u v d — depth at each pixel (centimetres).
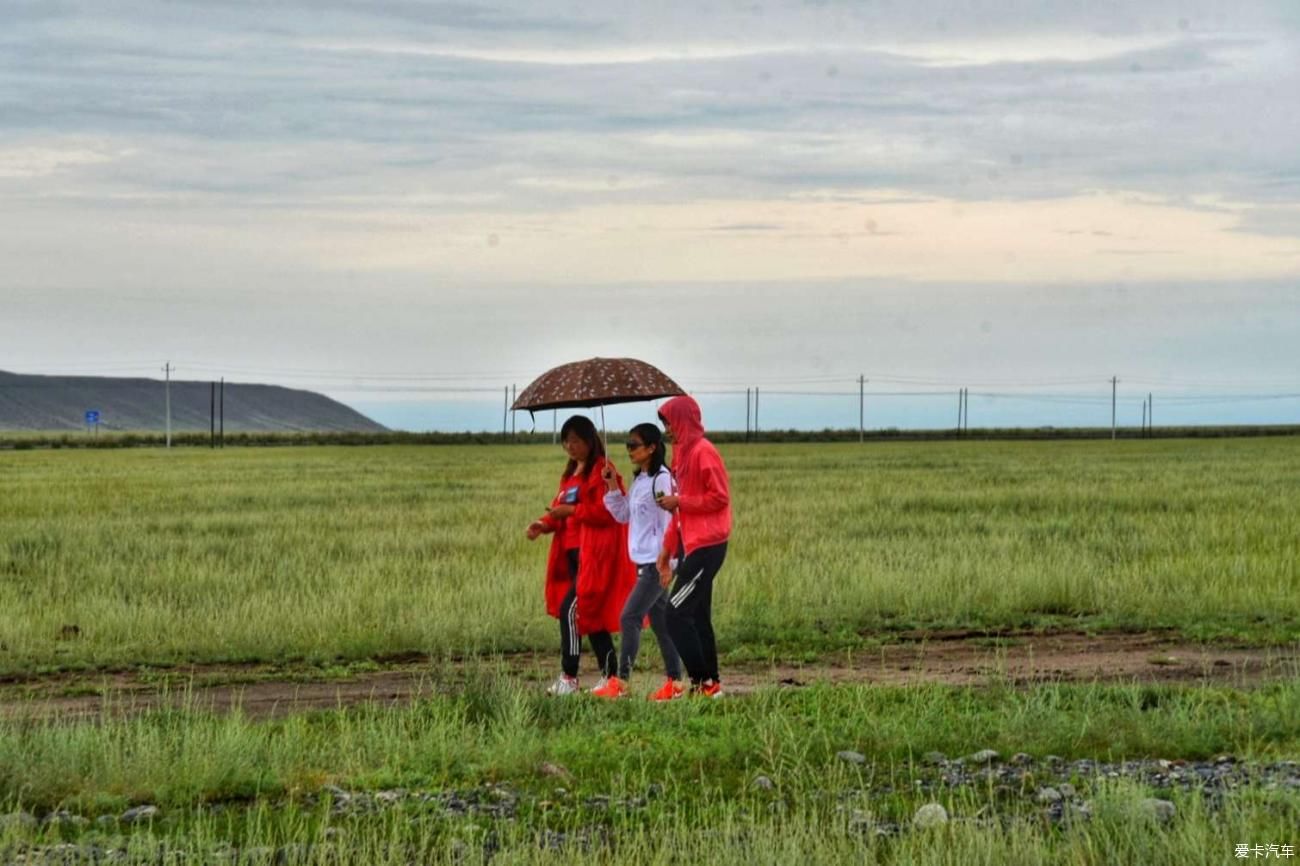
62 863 803
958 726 1158
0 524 3281
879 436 14838
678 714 1234
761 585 2050
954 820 838
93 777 995
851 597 1942
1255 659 1577
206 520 3388
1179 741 1095
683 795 967
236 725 1103
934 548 2562
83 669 1572
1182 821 837
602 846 830
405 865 795
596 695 1333
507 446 12100
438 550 2672
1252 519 3102
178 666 1591
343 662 1616
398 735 1115
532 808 917
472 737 1111
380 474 6231
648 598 1386
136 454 9769
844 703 1255
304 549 2647
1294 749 1070
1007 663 1561
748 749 1084
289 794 978
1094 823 844
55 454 9775
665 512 1380
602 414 1409
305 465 7450
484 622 1762
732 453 9244
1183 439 13350
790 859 773
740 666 1580
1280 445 10738
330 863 800
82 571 2309
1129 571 2178
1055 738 1105
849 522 3206
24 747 1045
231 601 1933
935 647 1692
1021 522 3200
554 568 1426
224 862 811
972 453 9075
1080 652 1645
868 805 908
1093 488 4603
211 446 12444
